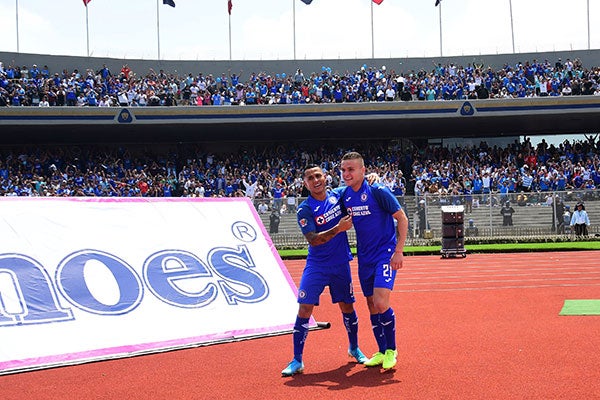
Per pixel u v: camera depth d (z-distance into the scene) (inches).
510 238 1048.2
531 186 1325.0
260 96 1556.3
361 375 269.0
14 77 1528.1
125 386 263.0
